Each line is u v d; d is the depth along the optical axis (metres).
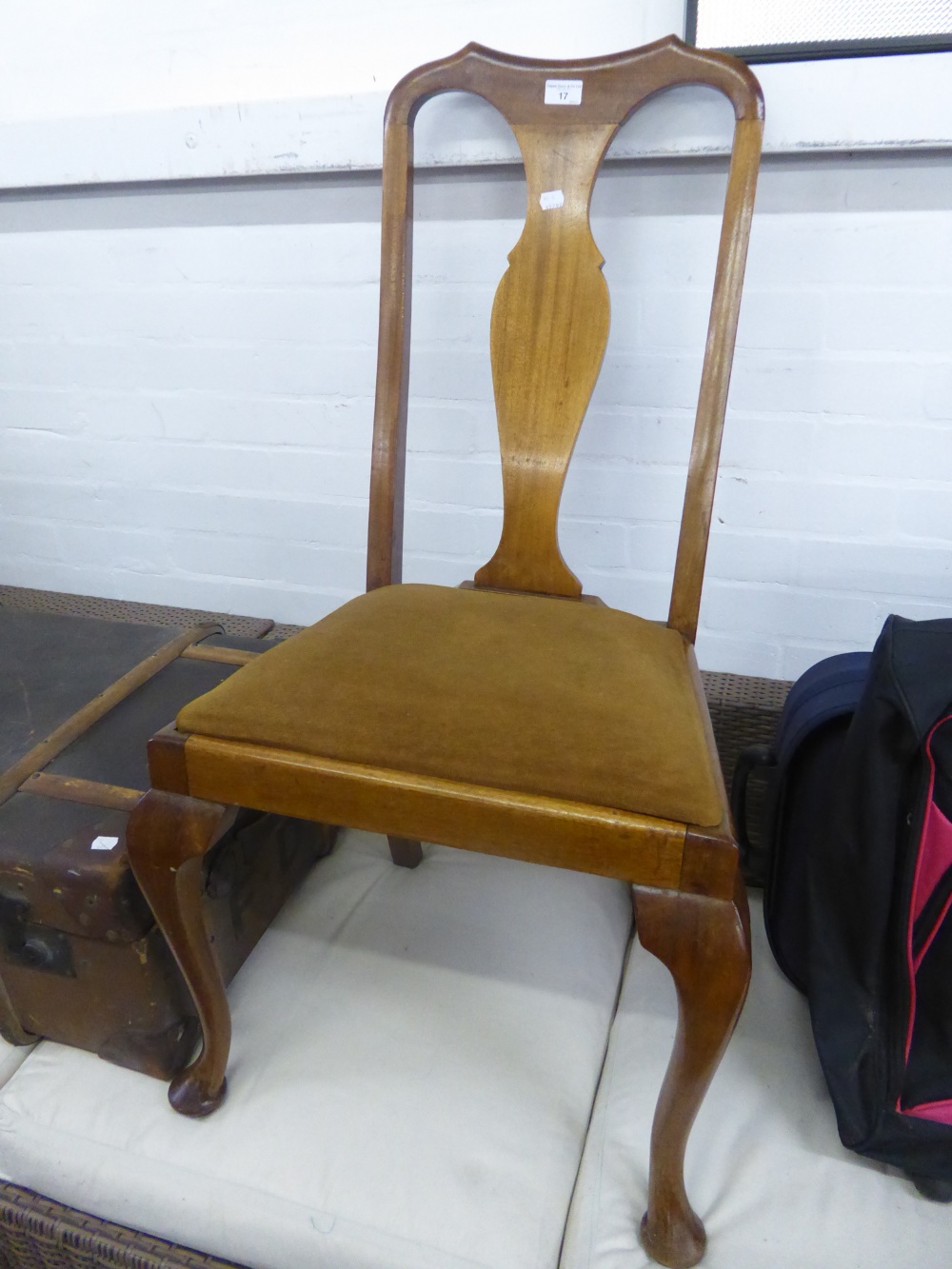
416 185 0.99
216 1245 0.69
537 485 0.83
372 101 0.90
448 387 1.07
